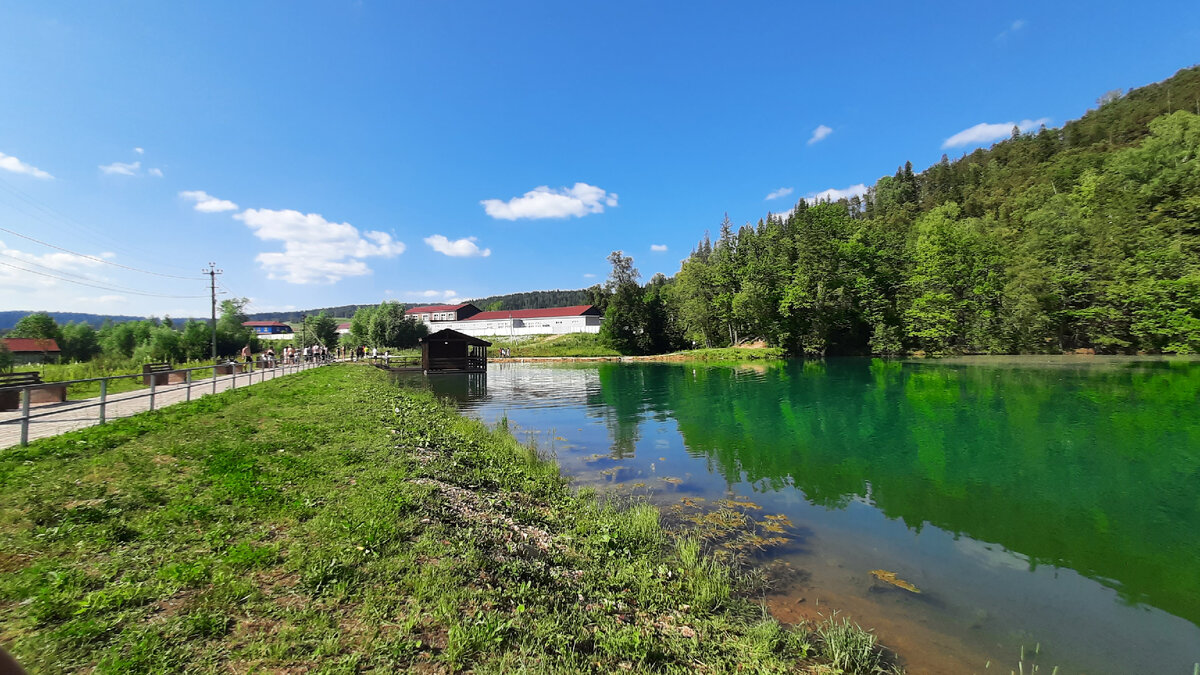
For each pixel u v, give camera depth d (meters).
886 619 6.42
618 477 12.84
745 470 13.70
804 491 11.93
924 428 19.28
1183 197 43.47
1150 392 25.62
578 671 4.14
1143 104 104.00
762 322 63.62
